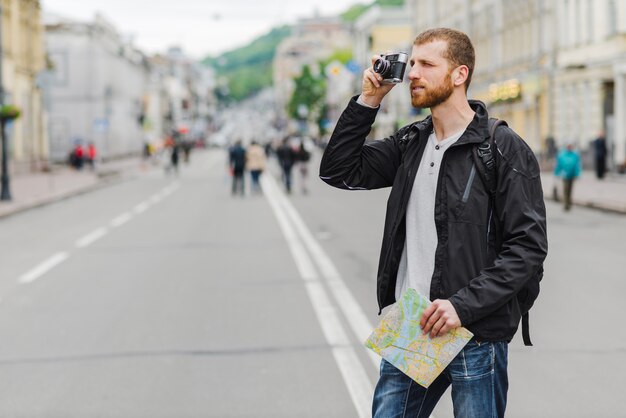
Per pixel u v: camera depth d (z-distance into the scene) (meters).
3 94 43.25
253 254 16.61
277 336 9.41
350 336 9.39
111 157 87.56
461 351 3.72
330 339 9.24
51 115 79.50
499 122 3.76
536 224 3.61
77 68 79.50
